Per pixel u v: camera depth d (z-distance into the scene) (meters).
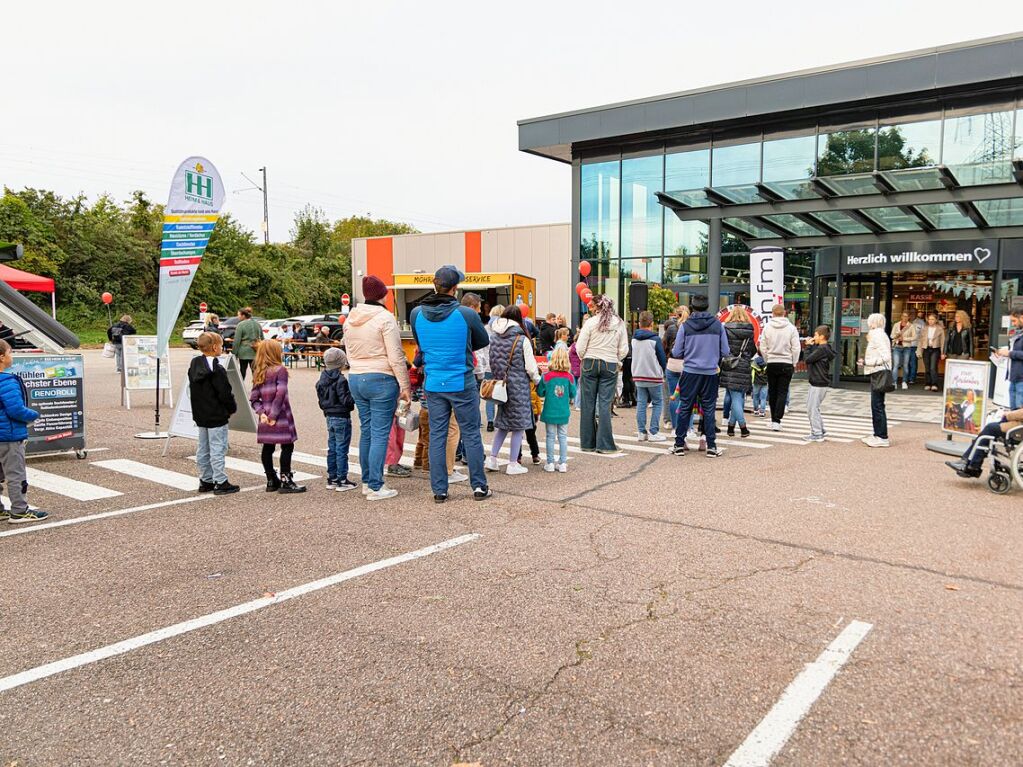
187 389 8.88
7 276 14.61
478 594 4.28
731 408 10.51
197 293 45.97
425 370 6.51
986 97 16.31
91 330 39.91
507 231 30.53
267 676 3.33
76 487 7.25
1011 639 3.62
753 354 10.48
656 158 20.89
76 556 5.09
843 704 3.01
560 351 7.78
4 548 5.28
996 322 16.12
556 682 3.23
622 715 2.95
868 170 17.92
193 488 7.20
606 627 3.80
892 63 16.75
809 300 20.77
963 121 16.64
